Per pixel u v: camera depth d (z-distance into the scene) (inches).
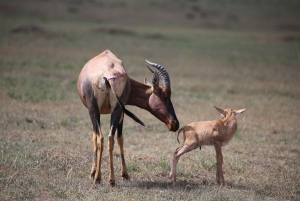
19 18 5664.4
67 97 2070.6
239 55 4180.6
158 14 7042.3
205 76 2972.4
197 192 1049.5
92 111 1066.7
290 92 2536.9
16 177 1061.1
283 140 1587.1
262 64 3683.6
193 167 1254.3
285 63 3782.0
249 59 3944.4
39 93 2062.0
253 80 2910.9
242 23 7229.3
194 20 6998.0
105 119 1739.7
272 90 2576.3
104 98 1056.2
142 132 1603.1
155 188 1061.8
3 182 1024.9
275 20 7687.0
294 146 1513.3
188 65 3405.5
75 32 4854.8
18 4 6451.8
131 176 1154.7
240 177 1195.3
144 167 1221.7
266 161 1346.0
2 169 1105.4
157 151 1382.9
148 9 7258.9
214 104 2133.4
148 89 1160.8
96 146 1090.7
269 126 1766.7
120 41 4530.0
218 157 1119.0
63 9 6594.5
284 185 1141.1
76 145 1349.7
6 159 1170.0
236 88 2593.5
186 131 1111.6
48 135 1443.2
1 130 1451.8
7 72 2583.7
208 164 1259.8
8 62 2896.2
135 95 1160.8
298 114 2017.7
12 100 1895.9
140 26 6102.4
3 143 1312.7
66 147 1309.1
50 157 1204.5
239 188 1106.7
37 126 1549.0
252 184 1145.4
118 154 1302.9
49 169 1133.7
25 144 1323.8
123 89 1074.7
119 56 3609.7
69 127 1577.3
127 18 6599.4
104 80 1035.9
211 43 4931.1
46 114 1729.8
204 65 3457.2
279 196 1061.8
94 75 1061.8
